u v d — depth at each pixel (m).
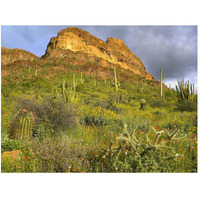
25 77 41.88
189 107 14.16
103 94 31.62
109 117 8.18
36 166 3.24
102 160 3.38
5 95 20.77
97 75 58.19
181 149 3.66
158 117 10.35
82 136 5.00
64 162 3.23
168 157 3.07
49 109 5.39
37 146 3.72
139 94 30.25
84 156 3.44
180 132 5.48
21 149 4.11
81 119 7.23
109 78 57.53
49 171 3.19
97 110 9.08
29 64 54.91
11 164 3.38
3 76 42.38
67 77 49.66
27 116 4.94
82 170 3.17
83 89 32.84
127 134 3.02
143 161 3.06
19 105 8.13
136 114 10.66
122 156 3.36
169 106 18.47
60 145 3.59
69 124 5.50
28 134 4.83
